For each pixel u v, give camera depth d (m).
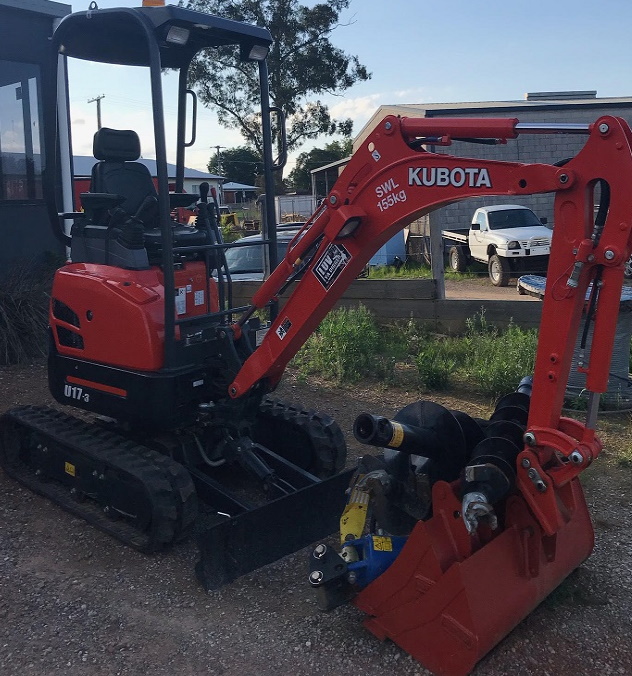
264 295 4.39
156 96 4.21
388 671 3.42
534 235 15.55
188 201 5.27
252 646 3.63
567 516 3.58
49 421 5.27
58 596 4.07
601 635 3.67
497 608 3.36
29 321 8.88
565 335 3.18
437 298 9.61
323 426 5.21
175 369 4.50
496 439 3.54
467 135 3.44
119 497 4.60
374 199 3.75
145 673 3.45
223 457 4.98
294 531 4.32
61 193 10.62
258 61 5.00
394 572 3.52
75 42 5.20
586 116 18.98
